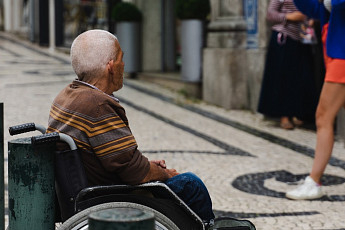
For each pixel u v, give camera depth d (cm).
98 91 369
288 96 977
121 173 361
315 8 627
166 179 386
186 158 802
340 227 551
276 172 741
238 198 639
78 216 344
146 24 1554
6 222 549
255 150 852
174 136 934
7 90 1336
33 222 363
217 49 1186
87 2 2338
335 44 605
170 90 1384
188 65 1260
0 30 3092
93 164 364
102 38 374
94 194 360
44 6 2380
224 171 743
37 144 346
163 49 1569
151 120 1054
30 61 1950
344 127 878
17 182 362
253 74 1127
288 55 973
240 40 1153
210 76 1215
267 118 1081
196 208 387
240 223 400
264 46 1084
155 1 1551
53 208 368
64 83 1477
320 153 636
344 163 774
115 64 376
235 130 984
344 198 638
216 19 1200
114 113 363
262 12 1077
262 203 622
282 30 973
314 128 1004
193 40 1247
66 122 365
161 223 358
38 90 1351
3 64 1839
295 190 642
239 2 1150
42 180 361
